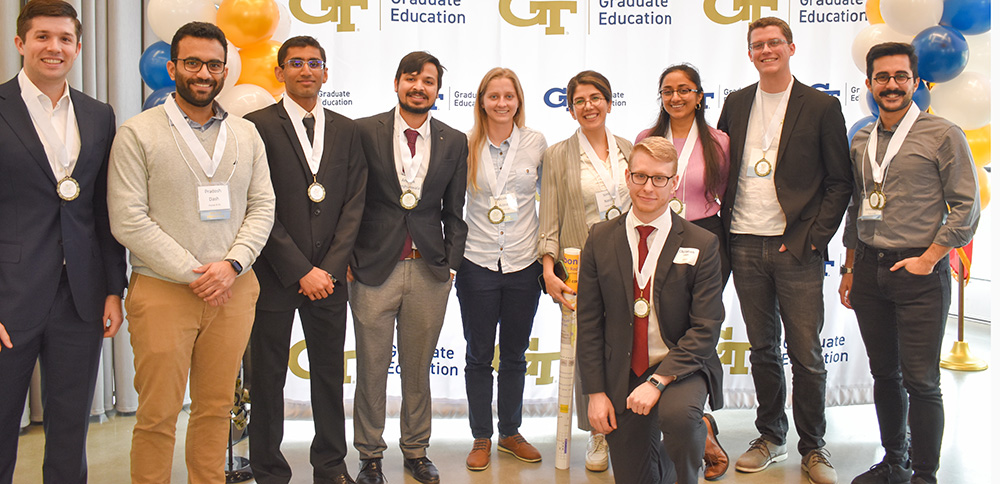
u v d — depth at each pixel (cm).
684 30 381
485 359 320
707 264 244
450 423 386
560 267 310
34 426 369
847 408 400
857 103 382
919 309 267
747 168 303
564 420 317
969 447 338
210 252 231
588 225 305
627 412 245
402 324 296
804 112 293
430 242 288
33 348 226
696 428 230
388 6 375
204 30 225
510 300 315
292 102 269
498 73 300
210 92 227
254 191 246
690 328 245
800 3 379
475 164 307
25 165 216
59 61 217
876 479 291
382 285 286
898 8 302
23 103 219
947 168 260
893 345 284
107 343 383
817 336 303
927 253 259
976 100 303
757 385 320
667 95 302
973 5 298
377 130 284
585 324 255
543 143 321
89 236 231
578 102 302
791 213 293
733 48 381
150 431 234
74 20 221
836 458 330
